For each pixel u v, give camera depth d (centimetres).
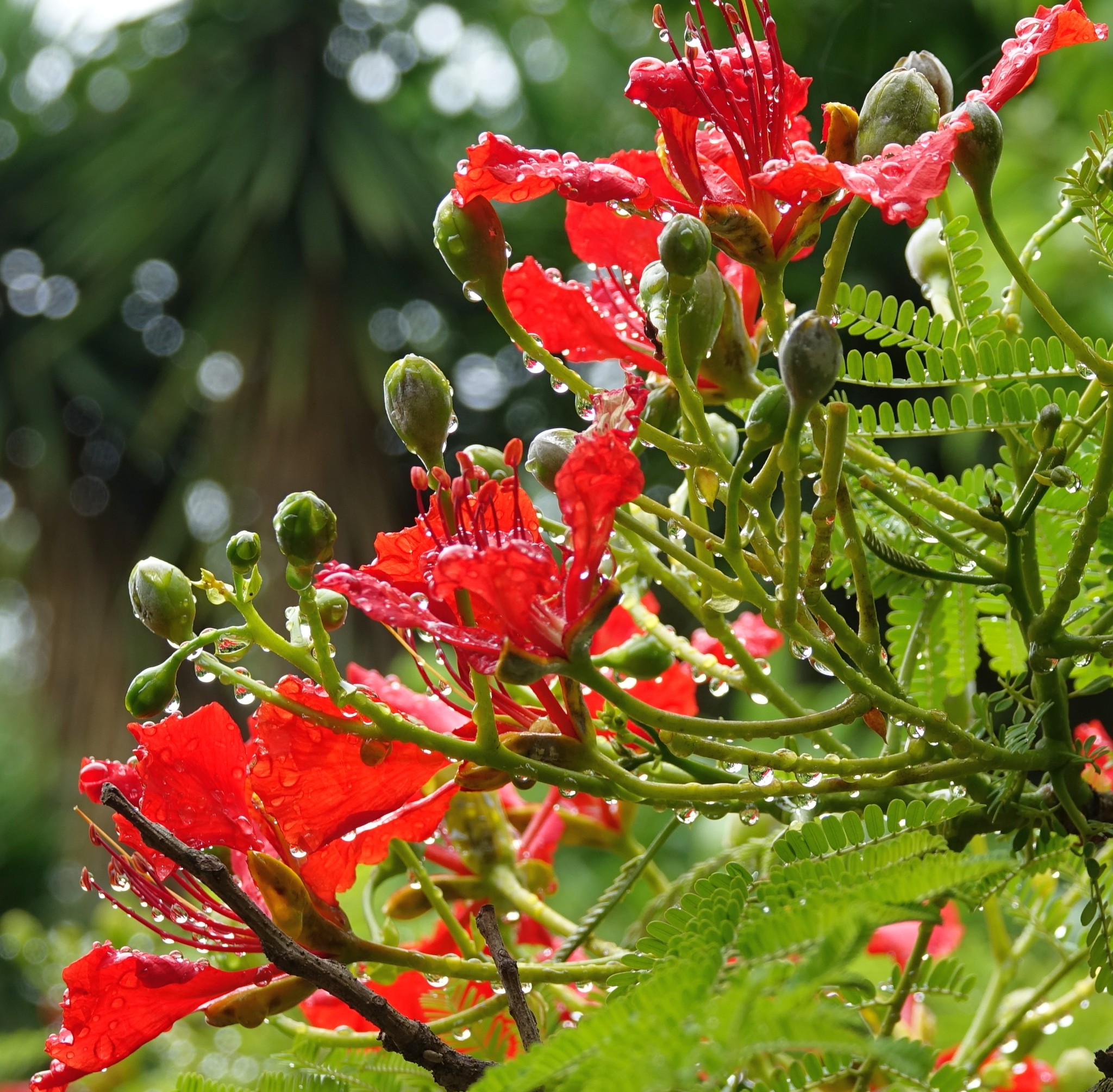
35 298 618
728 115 91
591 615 84
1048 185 243
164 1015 89
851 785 89
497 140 88
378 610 84
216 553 540
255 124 566
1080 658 90
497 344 557
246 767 89
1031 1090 108
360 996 84
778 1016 77
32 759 523
